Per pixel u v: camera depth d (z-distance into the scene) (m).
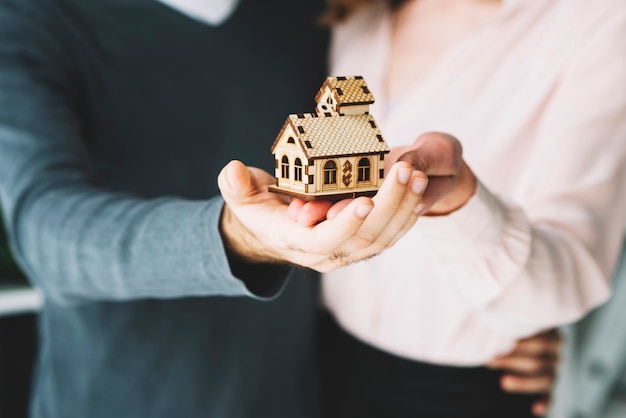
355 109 0.91
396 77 1.70
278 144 0.90
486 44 1.52
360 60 1.74
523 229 1.12
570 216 1.25
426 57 1.66
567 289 1.19
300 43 1.74
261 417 1.60
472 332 1.52
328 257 0.74
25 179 1.15
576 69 1.38
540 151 1.38
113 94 1.48
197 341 1.50
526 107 1.45
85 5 1.46
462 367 1.54
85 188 1.13
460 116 1.52
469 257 1.10
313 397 1.71
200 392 1.52
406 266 1.54
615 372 2.54
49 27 1.40
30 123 1.24
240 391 1.55
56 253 1.05
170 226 0.94
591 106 1.33
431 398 1.55
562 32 1.43
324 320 1.79
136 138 1.51
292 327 1.63
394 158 0.90
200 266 0.90
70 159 1.21
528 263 1.13
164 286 0.97
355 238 0.70
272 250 0.82
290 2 1.73
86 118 1.47
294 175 0.87
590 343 2.52
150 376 1.49
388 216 0.68
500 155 1.48
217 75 1.59
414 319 1.55
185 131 1.55
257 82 1.65
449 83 1.54
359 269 1.62
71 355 1.51
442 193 0.87
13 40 1.35
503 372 1.57
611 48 1.35
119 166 1.50
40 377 1.60
